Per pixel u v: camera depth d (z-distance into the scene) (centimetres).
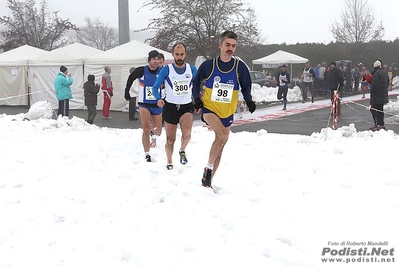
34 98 1909
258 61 2503
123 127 1332
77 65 1803
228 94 494
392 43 3581
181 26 2164
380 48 3594
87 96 1383
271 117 1533
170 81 623
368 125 1276
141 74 721
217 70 492
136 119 1518
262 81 2606
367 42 3628
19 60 1891
